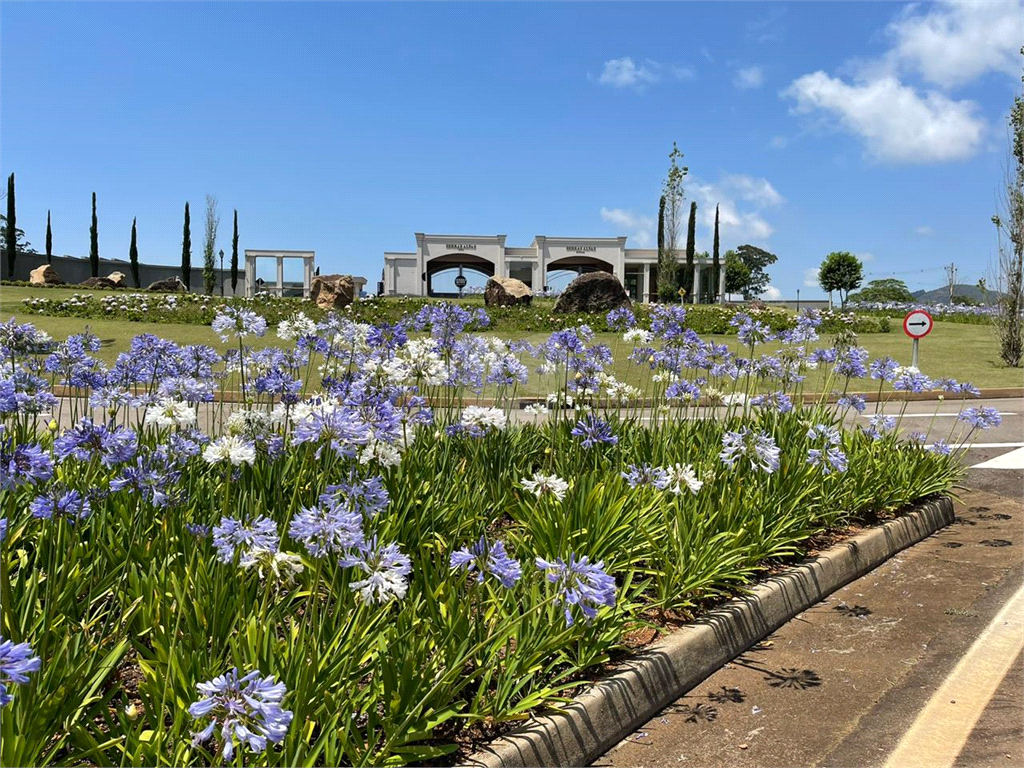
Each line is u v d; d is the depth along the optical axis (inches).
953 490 321.1
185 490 162.7
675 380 283.9
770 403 269.7
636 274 2618.1
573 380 276.7
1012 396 637.3
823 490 240.1
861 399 286.0
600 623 145.1
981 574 224.7
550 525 173.3
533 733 122.2
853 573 223.8
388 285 2370.8
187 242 2474.2
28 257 2144.4
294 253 2202.3
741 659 170.6
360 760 103.8
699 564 176.1
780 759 130.6
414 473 191.8
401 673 111.1
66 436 137.6
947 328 1195.3
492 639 130.8
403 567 107.0
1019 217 797.9
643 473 186.1
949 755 130.9
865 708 148.4
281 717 80.4
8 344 209.0
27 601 116.6
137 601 124.3
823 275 2743.6
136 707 119.7
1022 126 792.3
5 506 153.5
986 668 164.1
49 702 97.7
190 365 221.5
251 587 131.9
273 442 183.5
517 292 1253.7
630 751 133.0
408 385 194.1
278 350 238.8
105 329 823.1
